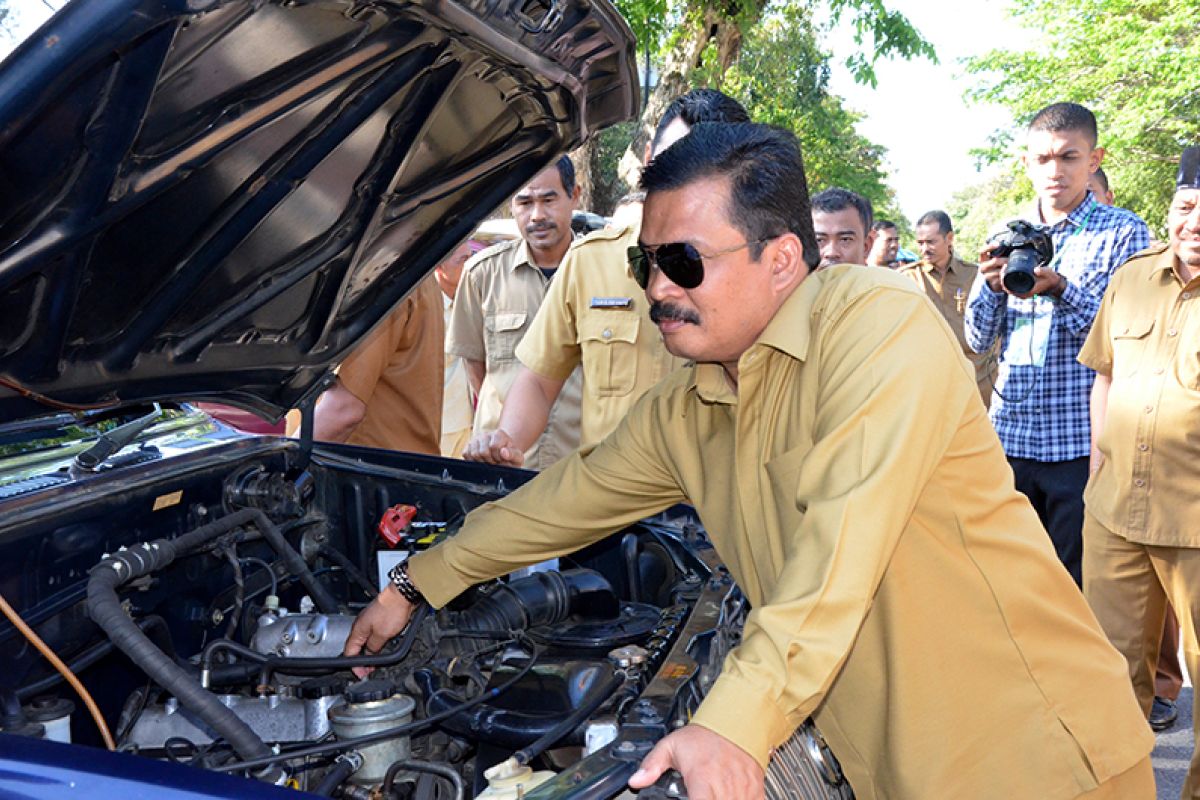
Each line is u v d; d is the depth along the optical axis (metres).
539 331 3.69
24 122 1.28
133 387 2.07
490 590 2.44
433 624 2.30
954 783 1.79
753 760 1.30
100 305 1.83
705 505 1.95
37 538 1.90
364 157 1.90
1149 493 3.26
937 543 1.73
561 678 2.02
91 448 2.25
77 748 1.40
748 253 1.66
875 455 1.48
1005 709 1.80
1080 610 1.89
